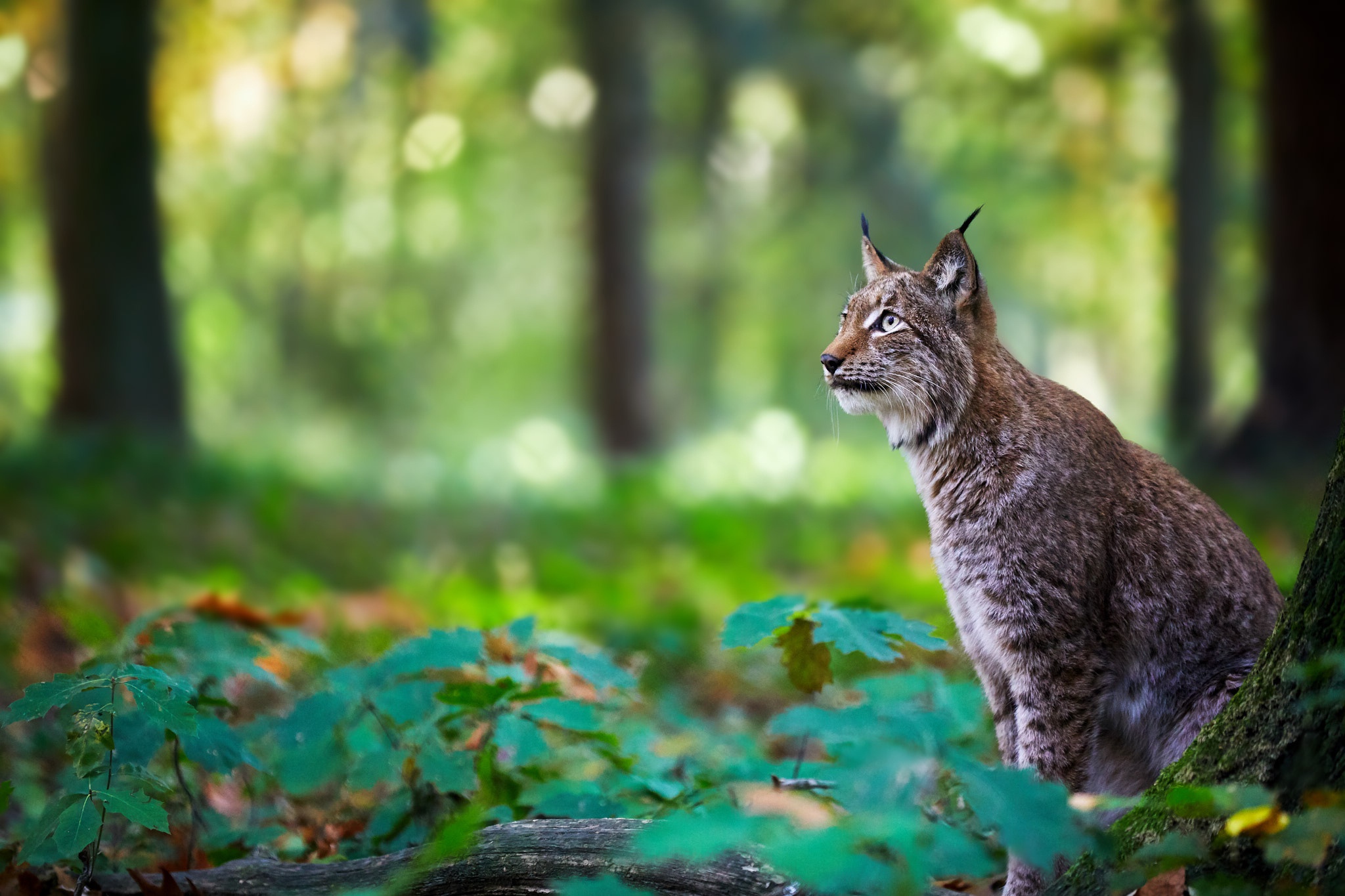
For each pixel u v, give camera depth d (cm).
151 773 432
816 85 3088
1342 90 1546
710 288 4138
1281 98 1585
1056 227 3628
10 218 3102
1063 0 2812
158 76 2503
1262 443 1576
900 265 584
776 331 4278
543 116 3328
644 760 557
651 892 375
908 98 3177
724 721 684
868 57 3097
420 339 4128
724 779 493
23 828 479
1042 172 3316
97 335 2077
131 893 423
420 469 2594
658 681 783
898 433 557
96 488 1438
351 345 3862
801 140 3516
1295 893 317
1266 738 344
